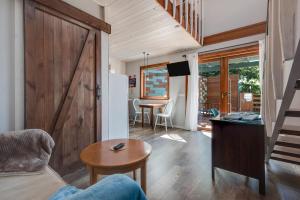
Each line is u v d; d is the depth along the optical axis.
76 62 2.14
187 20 3.35
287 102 1.24
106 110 2.60
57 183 1.07
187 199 1.63
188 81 4.59
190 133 4.24
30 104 1.71
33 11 1.71
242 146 1.79
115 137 2.79
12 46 1.60
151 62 5.71
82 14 2.15
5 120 1.58
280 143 1.86
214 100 4.48
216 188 1.81
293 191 1.75
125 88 3.03
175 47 4.45
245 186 1.85
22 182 1.08
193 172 2.18
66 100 2.04
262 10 3.54
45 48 1.83
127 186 0.64
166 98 5.32
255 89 3.86
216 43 4.12
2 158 1.23
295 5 1.05
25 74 1.67
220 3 4.09
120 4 2.42
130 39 3.83
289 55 1.06
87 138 2.31
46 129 1.85
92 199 0.55
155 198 1.65
